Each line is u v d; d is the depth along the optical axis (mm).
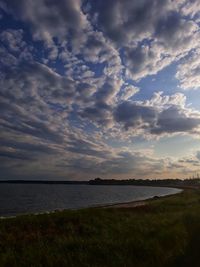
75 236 14625
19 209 56906
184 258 10109
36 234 15680
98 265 9531
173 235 13180
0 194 106000
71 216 21281
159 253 10797
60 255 10344
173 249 11281
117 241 12352
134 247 11391
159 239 12758
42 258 10227
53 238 14562
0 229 17109
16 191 136625
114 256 10336
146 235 14000
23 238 14930
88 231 16469
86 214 22516
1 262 9945
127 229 16062
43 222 19625
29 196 99375
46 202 75375
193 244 11578
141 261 10078
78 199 90250
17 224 18984
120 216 23688
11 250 11820
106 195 117938
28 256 10617
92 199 90750
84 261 9844
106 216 22500
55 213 22891
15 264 9742
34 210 55406
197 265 9461
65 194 119750
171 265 9711
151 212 29844
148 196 111688
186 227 14797
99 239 13133
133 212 28516
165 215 23484
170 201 43938
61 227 18234
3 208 57969
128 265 9641
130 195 119438
